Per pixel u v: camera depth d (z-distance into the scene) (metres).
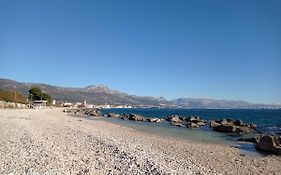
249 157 25.78
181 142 34.25
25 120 53.88
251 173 19.58
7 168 16.20
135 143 29.33
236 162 23.16
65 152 22.00
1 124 42.72
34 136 30.42
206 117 115.75
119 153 22.11
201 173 17.59
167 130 51.41
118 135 36.91
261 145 29.89
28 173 15.18
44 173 15.32
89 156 21.00
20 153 20.70
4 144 24.55
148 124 66.44
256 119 98.75
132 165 18.14
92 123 59.78
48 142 26.64
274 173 19.81
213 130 52.78
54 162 18.17
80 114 114.62
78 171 16.36
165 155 23.28
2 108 102.62
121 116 100.38
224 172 19.23
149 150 24.92
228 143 35.25
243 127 52.69
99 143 27.23
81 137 31.59
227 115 136.12
